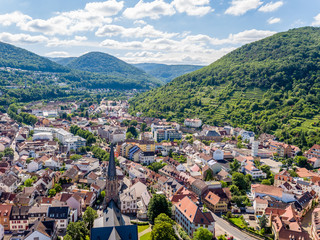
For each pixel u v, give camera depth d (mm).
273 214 170875
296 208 185875
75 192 195375
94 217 160125
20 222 159250
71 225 142250
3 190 199000
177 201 186250
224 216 181875
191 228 155125
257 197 196000
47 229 141625
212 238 155750
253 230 165625
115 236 112625
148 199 186625
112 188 139500
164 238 135375
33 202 188375
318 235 151375
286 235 149500
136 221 172375
